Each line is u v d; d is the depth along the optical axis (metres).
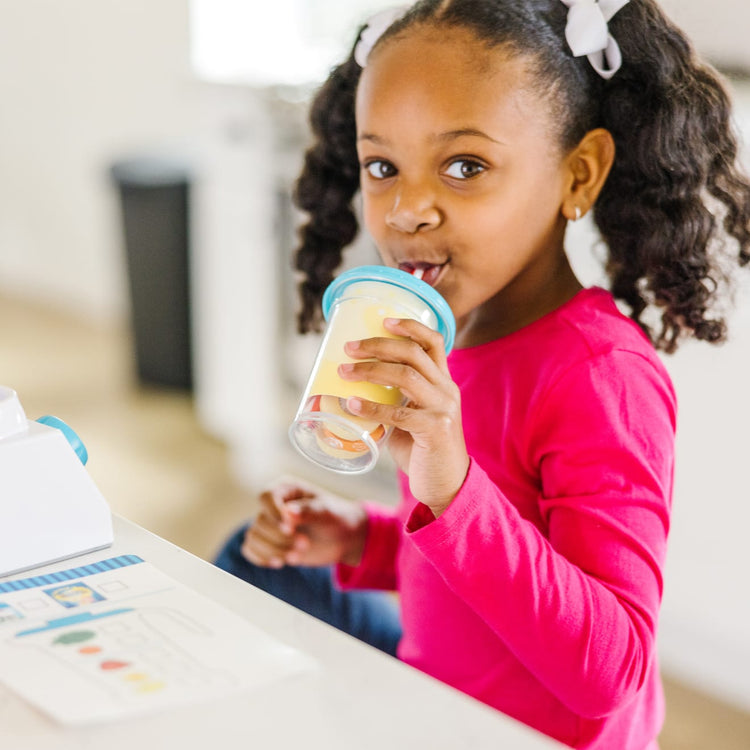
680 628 1.72
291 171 2.27
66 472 0.67
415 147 0.80
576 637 0.72
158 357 2.97
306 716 0.52
